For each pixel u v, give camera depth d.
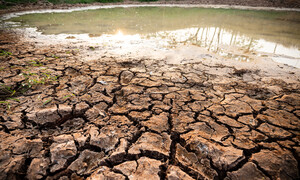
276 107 1.98
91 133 1.59
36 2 11.05
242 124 1.72
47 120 1.72
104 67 2.96
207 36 5.20
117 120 1.77
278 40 4.79
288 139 1.54
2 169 1.21
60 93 2.15
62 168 1.29
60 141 1.48
